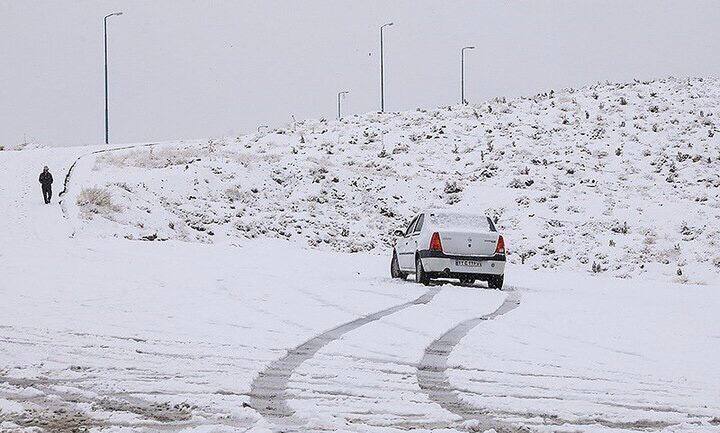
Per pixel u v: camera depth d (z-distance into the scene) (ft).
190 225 260.83
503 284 166.40
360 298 126.31
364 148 446.60
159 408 57.88
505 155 415.23
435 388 67.05
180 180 297.94
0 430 50.52
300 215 293.43
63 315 102.99
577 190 350.23
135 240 215.31
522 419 56.70
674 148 418.72
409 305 120.26
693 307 128.77
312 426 53.11
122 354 79.51
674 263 252.01
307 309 113.09
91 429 51.13
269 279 146.92
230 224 269.85
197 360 77.30
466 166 402.31
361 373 72.54
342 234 282.15
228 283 138.41
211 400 60.13
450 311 115.34
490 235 150.92
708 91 534.78
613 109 494.18
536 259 261.24
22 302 112.68
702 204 315.99
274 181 323.98
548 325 104.47
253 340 88.99
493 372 74.59
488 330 99.09
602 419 57.47
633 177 374.02
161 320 101.24
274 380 68.90
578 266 251.39
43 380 66.95
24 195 280.31
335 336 92.17
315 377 70.38
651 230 283.79
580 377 73.31
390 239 285.02
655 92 530.68
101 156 356.38
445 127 482.28
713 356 85.81
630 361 81.87
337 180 334.24
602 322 108.47
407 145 447.01
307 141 470.80
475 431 53.06
